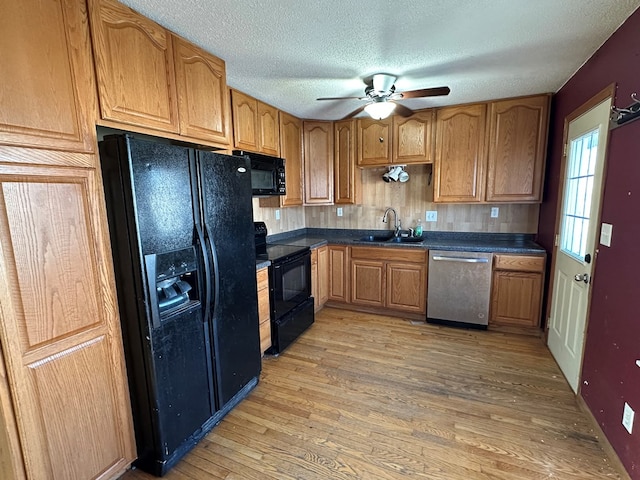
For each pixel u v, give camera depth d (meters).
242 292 2.14
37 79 1.18
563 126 2.67
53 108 1.23
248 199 2.17
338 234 4.35
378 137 3.63
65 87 1.27
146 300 1.48
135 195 1.40
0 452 1.19
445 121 3.31
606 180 1.85
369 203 4.12
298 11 1.57
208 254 1.80
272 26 1.71
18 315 1.16
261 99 2.95
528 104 2.98
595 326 1.92
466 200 3.33
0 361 1.13
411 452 1.74
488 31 1.78
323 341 3.07
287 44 1.92
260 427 1.96
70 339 1.33
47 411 1.26
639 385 1.46
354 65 2.23
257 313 2.33
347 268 3.78
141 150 1.42
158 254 1.52
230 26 1.71
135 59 1.55
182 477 1.63
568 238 2.48
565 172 2.57
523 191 3.10
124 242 1.46
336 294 3.89
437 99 3.09
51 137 1.23
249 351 2.25
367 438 1.85
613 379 1.69
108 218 1.47
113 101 1.46
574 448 1.75
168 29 1.72
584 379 2.05
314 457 1.73
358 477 1.60
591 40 1.89
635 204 1.54
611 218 1.78
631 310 1.55
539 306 3.01
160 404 1.58
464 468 1.63
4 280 1.11
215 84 2.08
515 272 3.06
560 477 1.57
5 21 1.09
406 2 1.50
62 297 1.29
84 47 1.34
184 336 1.71
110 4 1.43
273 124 3.16
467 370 2.53
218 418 2.00
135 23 1.55
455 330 3.27
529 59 2.16
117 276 1.51
